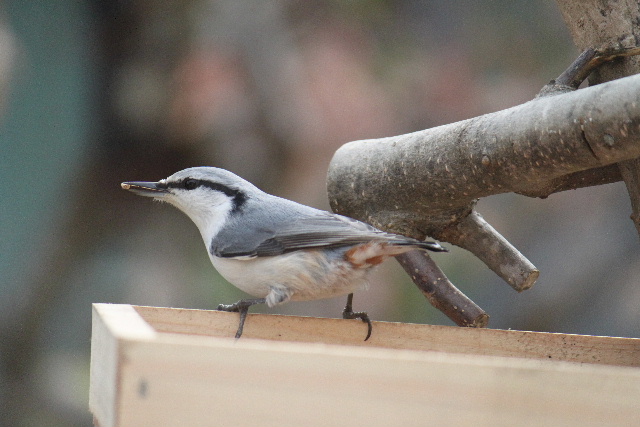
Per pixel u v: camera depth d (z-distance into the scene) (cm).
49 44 1193
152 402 385
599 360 563
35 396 1183
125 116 1188
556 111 497
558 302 1327
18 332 1207
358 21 1156
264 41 1115
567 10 588
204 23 1139
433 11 1226
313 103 1095
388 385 390
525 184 546
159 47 1157
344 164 670
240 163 1120
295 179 1116
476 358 405
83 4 1177
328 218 602
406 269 661
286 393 388
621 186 1354
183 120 1129
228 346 388
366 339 568
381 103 1129
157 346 386
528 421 391
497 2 1257
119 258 1253
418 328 571
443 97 1190
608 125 467
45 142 1219
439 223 644
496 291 1322
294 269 588
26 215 1231
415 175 613
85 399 1180
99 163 1231
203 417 386
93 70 1198
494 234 652
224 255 607
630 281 1330
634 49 556
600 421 390
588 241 1354
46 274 1234
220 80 1111
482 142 552
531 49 1252
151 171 1205
